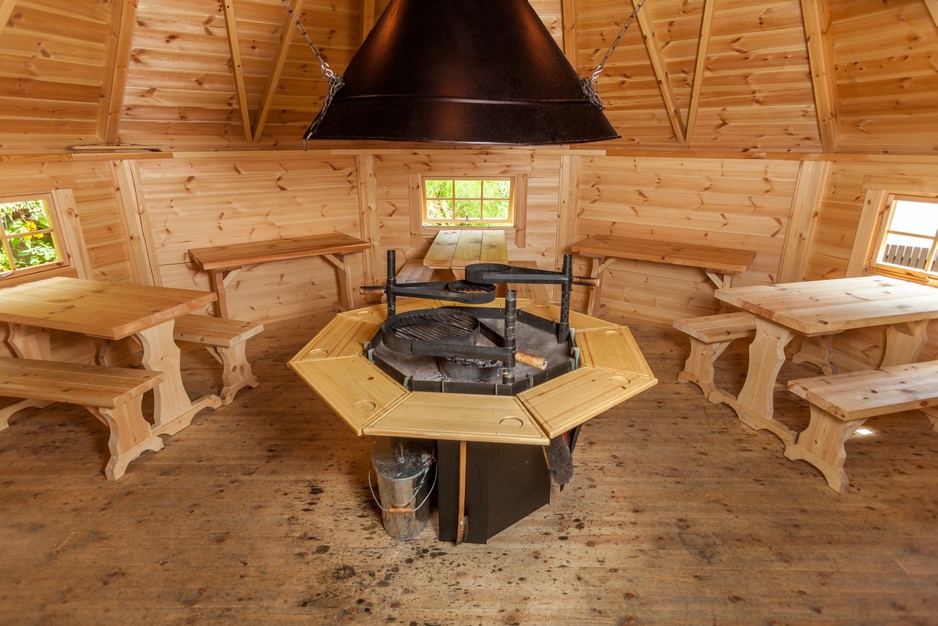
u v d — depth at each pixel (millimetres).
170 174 3979
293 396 3402
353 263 4984
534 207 4824
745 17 3301
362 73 1870
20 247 3303
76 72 3182
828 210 3746
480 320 2520
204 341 3197
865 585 1987
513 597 1949
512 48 1825
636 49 3787
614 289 4941
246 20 3447
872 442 2914
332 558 2125
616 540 2225
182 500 2443
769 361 2938
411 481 2111
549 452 2240
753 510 2393
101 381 2629
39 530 2246
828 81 3350
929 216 4062
